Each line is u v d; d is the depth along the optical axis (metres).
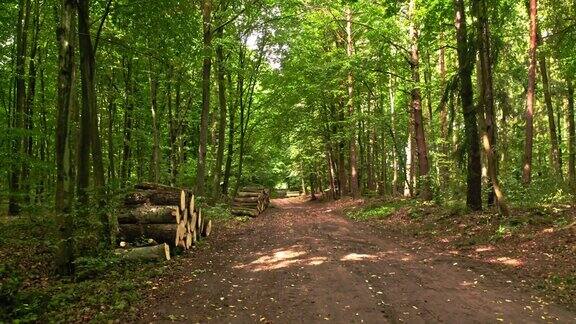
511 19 16.30
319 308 6.43
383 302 6.68
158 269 8.85
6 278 7.96
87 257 8.59
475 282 7.85
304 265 9.33
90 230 9.51
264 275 8.55
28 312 6.18
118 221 10.35
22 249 10.25
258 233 14.95
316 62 26.83
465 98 14.46
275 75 26.88
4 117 15.26
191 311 6.36
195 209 12.64
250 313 6.27
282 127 31.73
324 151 37.16
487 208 14.64
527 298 6.88
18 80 16.11
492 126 14.08
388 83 27.52
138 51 13.76
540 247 9.95
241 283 7.96
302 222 18.69
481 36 13.10
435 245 11.79
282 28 25.16
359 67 21.92
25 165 14.19
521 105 23.33
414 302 6.68
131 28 13.42
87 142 9.44
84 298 6.91
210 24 18.98
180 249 10.83
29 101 18.09
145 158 26.88
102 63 16.84
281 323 5.83
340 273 8.52
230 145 28.41
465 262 9.51
